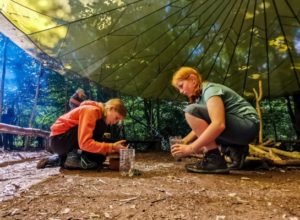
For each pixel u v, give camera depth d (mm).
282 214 1504
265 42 5867
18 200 1724
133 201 1717
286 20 5430
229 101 2934
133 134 9297
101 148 2861
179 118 9016
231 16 5465
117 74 5891
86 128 2867
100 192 1930
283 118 8539
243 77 6441
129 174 2641
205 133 2656
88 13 4605
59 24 4574
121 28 5066
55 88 9062
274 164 3541
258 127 2936
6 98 8555
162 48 5727
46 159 3273
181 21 5332
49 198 1771
